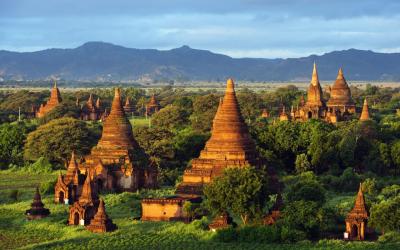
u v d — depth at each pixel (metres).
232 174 104.50
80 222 108.88
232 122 127.75
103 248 91.44
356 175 144.00
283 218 98.75
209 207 102.94
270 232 94.44
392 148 156.38
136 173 140.25
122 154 142.50
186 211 109.25
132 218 112.38
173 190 137.50
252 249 89.56
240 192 101.06
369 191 131.50
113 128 144.38
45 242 95.94
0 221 112.62
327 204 119.25
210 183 106.56
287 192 125.12
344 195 134.50
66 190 128.75
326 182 144.12
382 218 94.69
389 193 128.75
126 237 97.56
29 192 140.88
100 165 138.25
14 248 94.38
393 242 92.00
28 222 111.19
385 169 155.88
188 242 94.19
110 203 123.38
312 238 96.81
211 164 125.56
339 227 102.00
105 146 144.00
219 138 127.69
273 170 130.75
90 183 112.12
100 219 103.06
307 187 113.25
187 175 124.88
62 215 116.75
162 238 96.69
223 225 101.19
